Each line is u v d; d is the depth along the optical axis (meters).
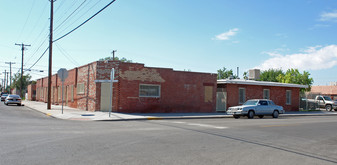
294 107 33.84
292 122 18.22
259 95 30.69
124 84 22.83
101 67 23.11
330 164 7.26
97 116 19.12
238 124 16.09
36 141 8.89
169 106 24.66
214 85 27.20
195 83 26.09
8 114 19.58
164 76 24.55
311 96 42.50
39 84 51.53
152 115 21.36
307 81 49.59
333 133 13.19
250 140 10.49
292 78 50.22
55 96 38.00
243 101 29.45
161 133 11.52
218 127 14.29
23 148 7.82
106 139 9.63
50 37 25.80
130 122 16.45
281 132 13.01
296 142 10.45
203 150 8.38
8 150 7.55
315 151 8.90
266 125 15.77
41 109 25.81
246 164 6.94
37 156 6.96
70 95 30.33
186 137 10.64
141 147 8.48
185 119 20.11
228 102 28.12
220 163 6.92
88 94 24.52
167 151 8.05
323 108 40.88
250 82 29.12
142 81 23.52
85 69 25.66
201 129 13.25
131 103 23.00
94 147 8.23
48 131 11.20
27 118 17.08
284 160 7.52
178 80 25.22
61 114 20.22
